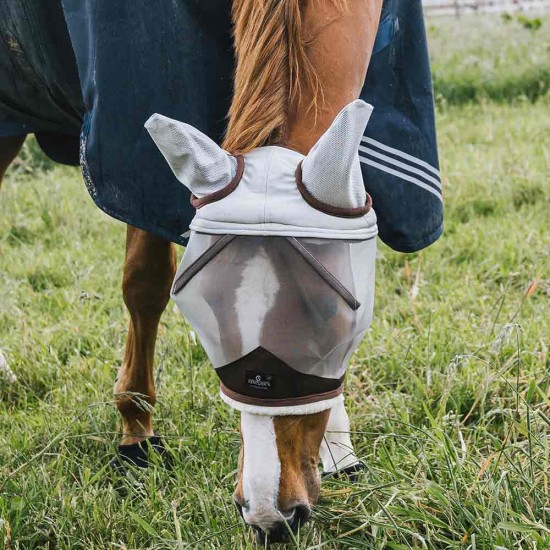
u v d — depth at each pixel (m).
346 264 1.58
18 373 3.23
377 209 2.09
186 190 2.05
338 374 1.64
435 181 2.21
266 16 1.64
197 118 2.03
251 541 2.07
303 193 1.56
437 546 2.12
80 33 2.18
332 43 1.71
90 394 2.98
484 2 13.05
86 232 4.95
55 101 2.63
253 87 1.64
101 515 2.28
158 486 2.45
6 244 4.76
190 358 2.86
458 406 2.71
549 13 11.40
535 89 8.09
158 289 2.50
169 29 2.02
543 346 2.85
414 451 2.44
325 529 2.16
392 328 3.27
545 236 4.10
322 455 2.46
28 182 5.93
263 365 1.56
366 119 1.50
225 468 2.44
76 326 3.51
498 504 2.03
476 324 3.27
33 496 2.33
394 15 2.16
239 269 1.55
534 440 2.29
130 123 2.05
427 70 2.25
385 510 2.05
